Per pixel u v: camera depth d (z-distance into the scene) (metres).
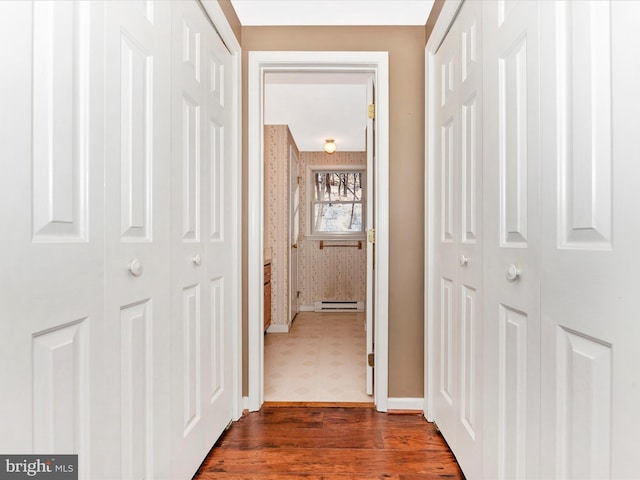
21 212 0.59
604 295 0.63
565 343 0.75
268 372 2.49
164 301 1.07
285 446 1.55
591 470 0.67
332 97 3.15
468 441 1.27
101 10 0.78
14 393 0.58
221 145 1.58
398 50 1.89
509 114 0.98
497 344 1.04
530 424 0.87
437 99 1.70
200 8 1.34
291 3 1.74
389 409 1.89
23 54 0.59
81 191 0.73
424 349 1.85
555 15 0.77
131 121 0.90
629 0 0.58
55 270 0.66
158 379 1.04
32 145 0.61
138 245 0.93
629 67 0.58
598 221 0.65
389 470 1.38
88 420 0.75
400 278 1.90
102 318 0.79
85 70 0.73
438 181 1.68
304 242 5.03
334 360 2.76
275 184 3.74
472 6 1.25
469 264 1.28
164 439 1.07
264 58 1.89
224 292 1.62
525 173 0.90
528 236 0.88
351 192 5.16
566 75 0.74
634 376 0.57
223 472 1.37
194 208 1.29
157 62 1.02
